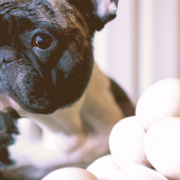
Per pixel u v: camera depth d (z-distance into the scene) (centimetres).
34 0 40
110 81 52
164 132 29
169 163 28
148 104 31
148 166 32
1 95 41
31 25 39
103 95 50
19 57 40
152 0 57
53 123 46
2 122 46
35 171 48
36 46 40
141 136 32
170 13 59
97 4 46
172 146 28
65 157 49
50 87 42
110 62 52
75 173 29
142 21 56
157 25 58
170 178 29
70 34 42
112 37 51
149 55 58
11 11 39
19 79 40
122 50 54
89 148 49
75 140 48
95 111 49
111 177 31
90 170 36
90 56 47
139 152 32
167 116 30
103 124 50
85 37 45
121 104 53
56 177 29
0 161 47
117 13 53
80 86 45
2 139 47
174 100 31
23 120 47
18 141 47
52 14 41
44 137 48
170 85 31
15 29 39
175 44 60
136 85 57
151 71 58
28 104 41
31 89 40
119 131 33
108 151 50
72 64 43
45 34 40
